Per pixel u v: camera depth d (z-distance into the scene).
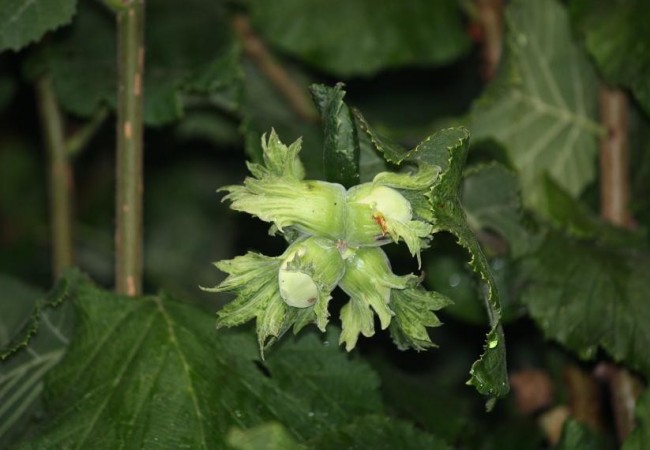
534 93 0.85
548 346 0.86
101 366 0.71
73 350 0.72
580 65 0.86
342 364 0.73
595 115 0.86
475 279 0.75
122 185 0.74
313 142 0.83
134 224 0.74
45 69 0.86
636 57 0.79
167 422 0.69
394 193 0.63
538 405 0.88
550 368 0.86
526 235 0.78
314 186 0.62
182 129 0.90
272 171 0.63
